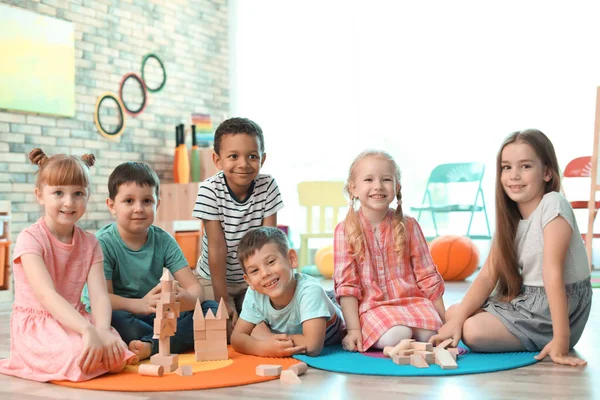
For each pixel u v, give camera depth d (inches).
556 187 76.1
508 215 77.3
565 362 67.6
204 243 96.0
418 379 61.9
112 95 193.0
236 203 91.8
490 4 194.7
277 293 73.0
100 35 190.2
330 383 61.1
